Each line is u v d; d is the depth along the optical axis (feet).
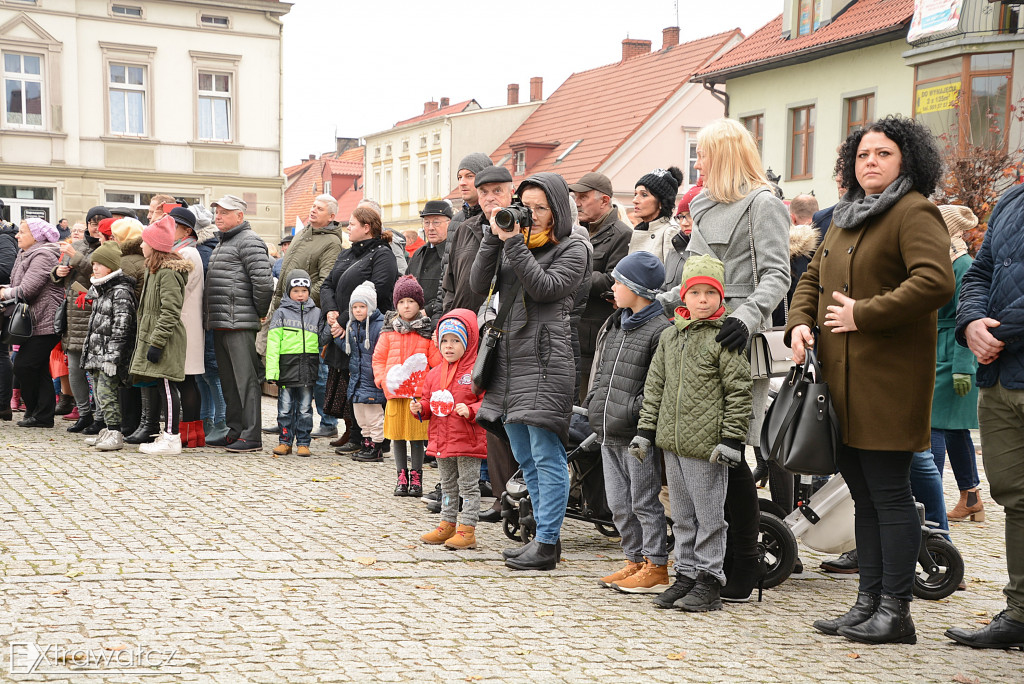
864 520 14.85
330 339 29.40
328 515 21.75
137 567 17.03
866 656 13.80
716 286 15.44
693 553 16.22
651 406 16.06
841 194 15.25
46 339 33.24
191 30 97.30
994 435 14.33
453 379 19.35
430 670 12.67
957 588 17.69
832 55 78.59
